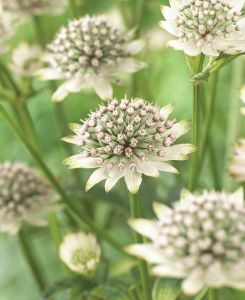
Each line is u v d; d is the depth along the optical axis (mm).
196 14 217
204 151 244
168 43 216
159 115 211
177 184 266
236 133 284
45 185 267
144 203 259
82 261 231
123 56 249
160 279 193
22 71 273
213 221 178
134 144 207
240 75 288
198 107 213
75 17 266
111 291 230
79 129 215
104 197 268
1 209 261
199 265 175
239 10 221
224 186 277
